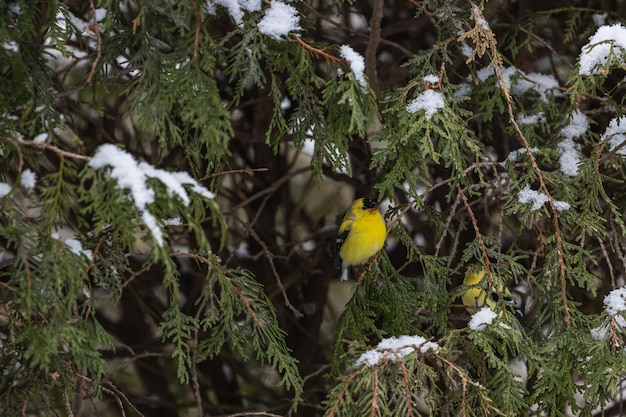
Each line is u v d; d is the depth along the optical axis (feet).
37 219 22.44
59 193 21.68
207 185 41.39
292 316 47.62
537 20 39.11
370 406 25.03
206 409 48.85
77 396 27.45
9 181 36.73
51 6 23.63
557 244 27.73
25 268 21.81
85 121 43.42
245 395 49.03
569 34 36.35
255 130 44.11
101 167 21.39
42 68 24.50
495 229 41.98
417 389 25.98
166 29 24.39
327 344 50.70
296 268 47.60
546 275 27.78
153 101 23.82
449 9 29.22
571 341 26.91
